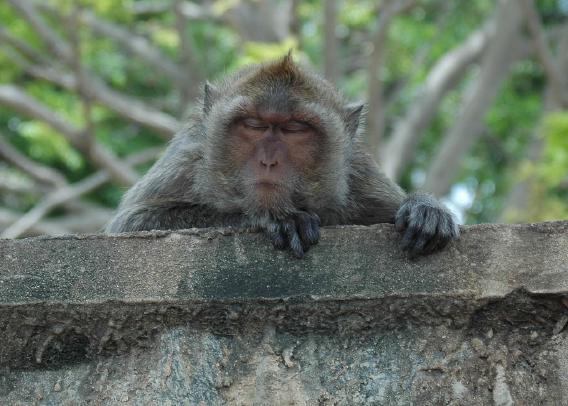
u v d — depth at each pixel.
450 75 28.22
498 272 7.57
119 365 7.65
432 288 7.57
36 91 28.48
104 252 7.76
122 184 25.61
